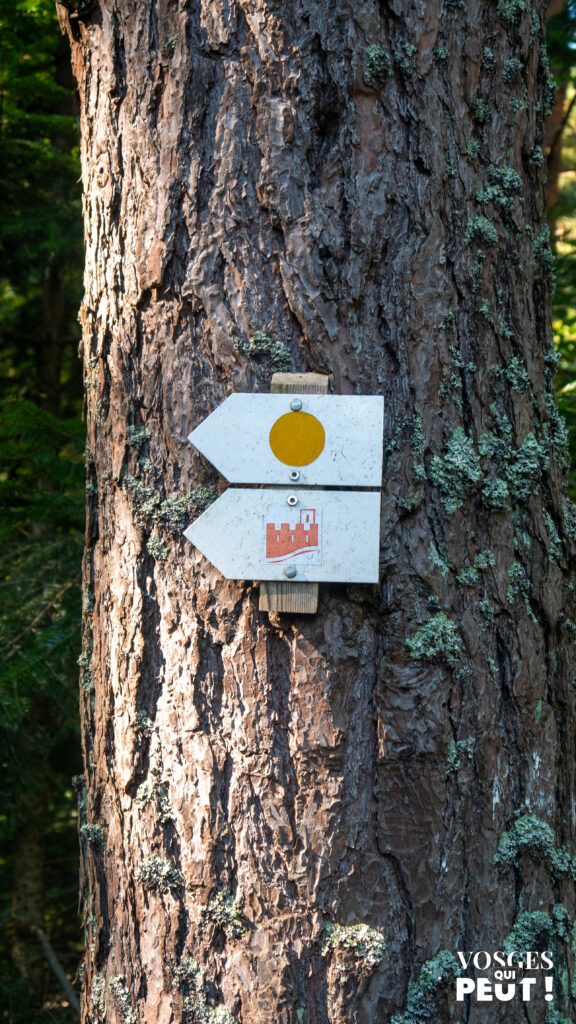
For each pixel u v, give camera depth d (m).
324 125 1.34
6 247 5.02
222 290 1.36
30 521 3.63
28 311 5.72
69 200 4.93
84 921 1.60
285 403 1.32
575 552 1.59
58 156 4.59
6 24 3.99
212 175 1.37
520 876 1.40
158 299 1.41
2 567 3.60
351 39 1.33
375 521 1.31
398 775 1.32
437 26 1.38
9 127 4.59
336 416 1.32
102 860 1.52
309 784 1.31
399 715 1.31
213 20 1.36
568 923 1.46
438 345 1.37
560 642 1.53
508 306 1.47
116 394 1.48
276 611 1.33
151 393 1.43
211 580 1.36
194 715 1.37
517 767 1.42
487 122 1.46
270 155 1.33
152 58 1.42
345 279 1.34
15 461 3.61
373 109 1.35
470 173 1.43
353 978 1.29
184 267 1.39
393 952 1.30
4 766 4.12
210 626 1.37
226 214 1.35
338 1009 1.28
